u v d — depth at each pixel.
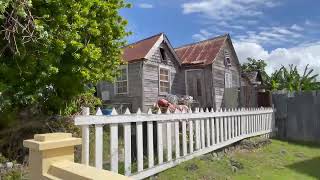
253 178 7.83
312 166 9.87
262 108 14.53
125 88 16.86
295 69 28.89
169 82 18.19
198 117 8.56
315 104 15.45
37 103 8.09
